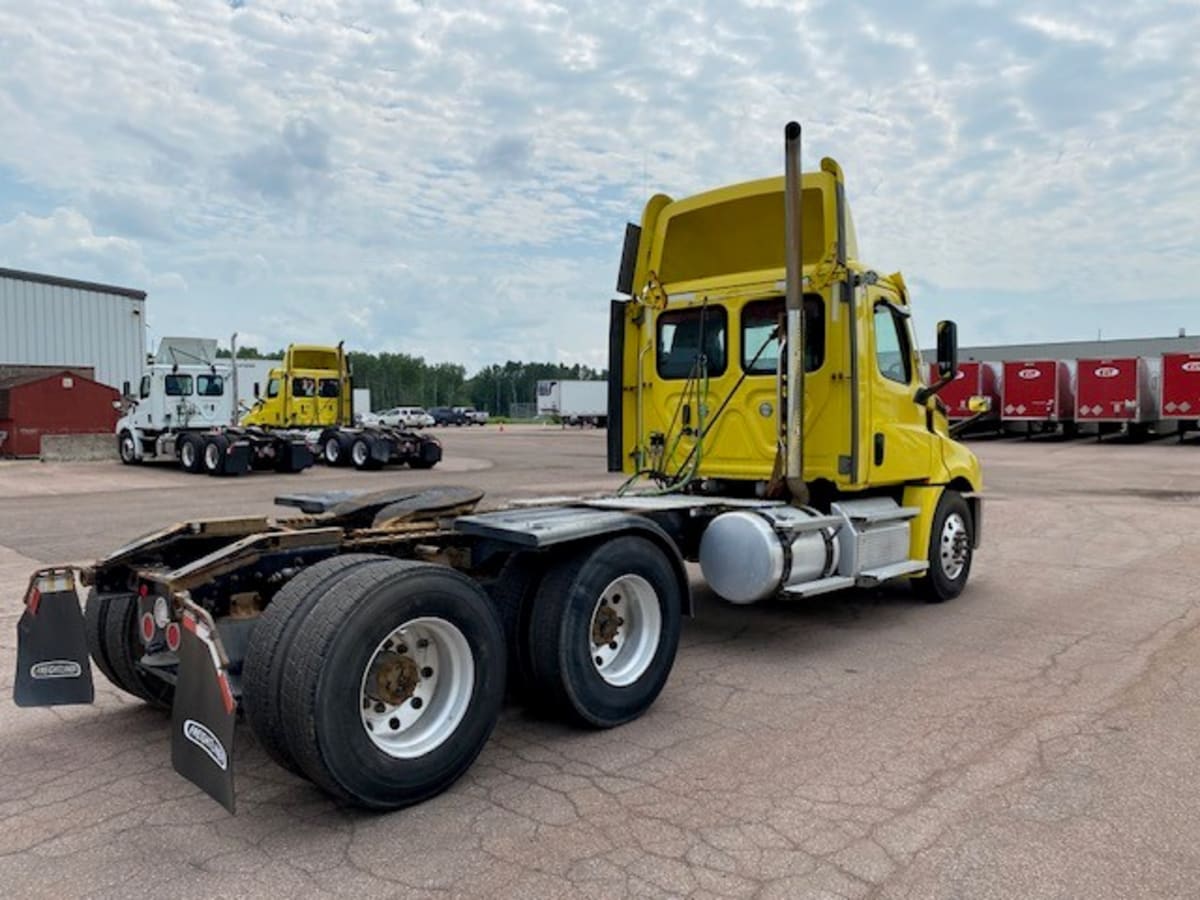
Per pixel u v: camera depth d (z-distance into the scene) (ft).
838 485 20.81
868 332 21.26
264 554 13.17
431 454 76.43
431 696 12.84
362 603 11.61
